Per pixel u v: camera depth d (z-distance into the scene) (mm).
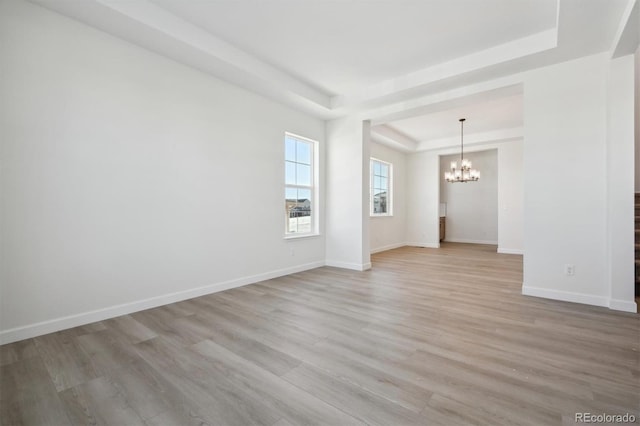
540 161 3385
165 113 3199
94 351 2148
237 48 3365
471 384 1729
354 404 1562
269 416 1476
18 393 1664
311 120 5129
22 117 2314
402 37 3117
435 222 8023
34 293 2385
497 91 3762
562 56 3119
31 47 2352
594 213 3113
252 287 3930
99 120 2723
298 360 2021
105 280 2775
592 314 2844
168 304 3221
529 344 2232
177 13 2777
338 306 3150
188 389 1702
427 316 2838
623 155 2922
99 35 2713
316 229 5332
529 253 3477
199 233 3529
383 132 6453
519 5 2607
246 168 4062
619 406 1521
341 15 2773
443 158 9453
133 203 2959
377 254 6824
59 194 2502
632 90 2875
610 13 2449
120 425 1427
